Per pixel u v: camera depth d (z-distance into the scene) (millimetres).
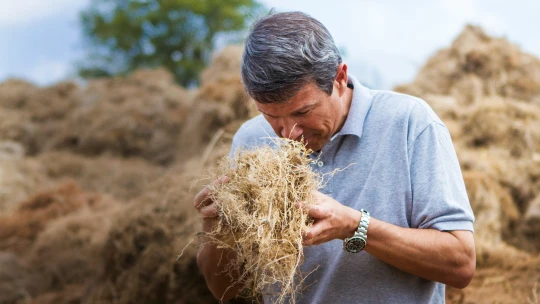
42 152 6750
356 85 1446
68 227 3764
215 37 20562
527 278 2174
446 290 2131
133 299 2486
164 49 20609
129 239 2570
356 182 1398
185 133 4699
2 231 4023
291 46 1224
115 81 7574
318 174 1318
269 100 1261
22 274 3604
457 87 3615
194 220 2465
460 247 1295
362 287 1391
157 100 6770
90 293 2949
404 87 3850
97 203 4258
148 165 5879
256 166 1272
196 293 2393
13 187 5254
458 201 1323
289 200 1247
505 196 2760
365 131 1412
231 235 1314
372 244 1301
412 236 1295
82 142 6398
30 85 8289
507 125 3092
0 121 7055
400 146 1375
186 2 20000
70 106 7406
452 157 1363
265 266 1205
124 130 6305
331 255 1414
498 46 3766
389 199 1367
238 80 4086
